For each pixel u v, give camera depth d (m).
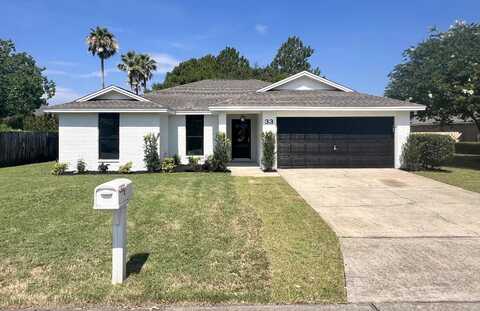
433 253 5.94
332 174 15.59
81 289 4.53
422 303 4.23
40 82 42.75
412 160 16.92
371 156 17.64
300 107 16.91
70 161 17.38
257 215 8.34
